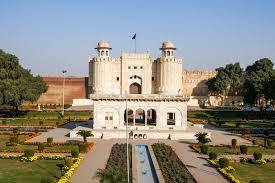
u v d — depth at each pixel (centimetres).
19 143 6050
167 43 9931
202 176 4103
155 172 4359
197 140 6631
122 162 4712
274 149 5959
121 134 7000
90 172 4238
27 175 4066
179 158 5116
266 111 11706
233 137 7262
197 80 14962
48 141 6100
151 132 6988
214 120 10156
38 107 12131
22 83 9725
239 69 14462
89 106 12744
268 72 12362
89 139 6775
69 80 14025
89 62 12219
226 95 14750
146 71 10338
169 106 7356
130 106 7350
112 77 10319
